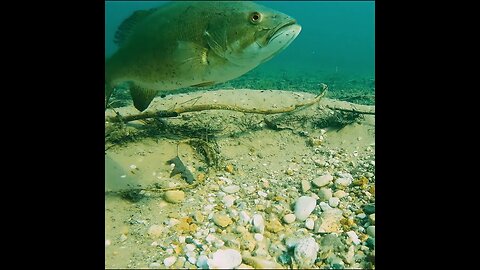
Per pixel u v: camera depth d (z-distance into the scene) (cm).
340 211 44
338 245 38
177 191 46
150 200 45
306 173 54
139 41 44
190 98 78
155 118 63
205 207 44
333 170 55
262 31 43
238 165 56
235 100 76
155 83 48
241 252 38
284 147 62
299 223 43
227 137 63
